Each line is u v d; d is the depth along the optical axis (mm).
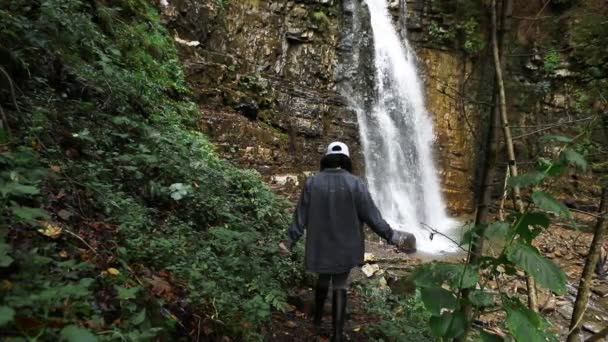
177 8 9211
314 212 3539
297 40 11656
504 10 2775
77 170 3559
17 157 2895
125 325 2283
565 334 5457
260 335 3195
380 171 11594
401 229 10594
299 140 10234
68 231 2811
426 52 14117
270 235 5215
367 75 12625
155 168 4570
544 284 1726
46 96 4043
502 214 2611
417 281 2004
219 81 9102
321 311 3871
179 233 3881
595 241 2449
